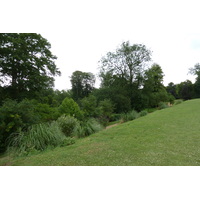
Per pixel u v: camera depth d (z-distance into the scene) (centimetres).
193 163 309
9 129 555
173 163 310
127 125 782
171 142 456
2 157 450
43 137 506
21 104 609
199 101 2050
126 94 2428
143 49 2459
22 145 467
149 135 551
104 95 2177
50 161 352
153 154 360
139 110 2483
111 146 440
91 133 669
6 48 981
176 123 751
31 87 1182
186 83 4766
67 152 409
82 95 4625
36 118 671
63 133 632
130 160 331
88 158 356
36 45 1209
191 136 516
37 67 1198
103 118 1394
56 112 1076
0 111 566
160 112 1290
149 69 2614
